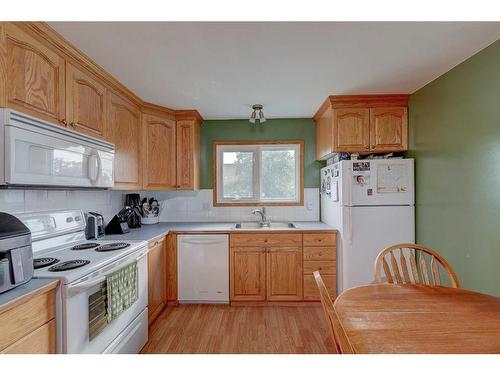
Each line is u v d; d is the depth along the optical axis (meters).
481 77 1.81
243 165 3.63
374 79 2.30
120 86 2.37
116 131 2.36
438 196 2.26
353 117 2.74
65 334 1.34
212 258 2.90
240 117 3.47
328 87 2.48
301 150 3.54
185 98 2.75
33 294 1.18
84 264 1.55
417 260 2.54
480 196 1.83
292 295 2.87
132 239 2.32
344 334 0.81
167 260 2.91
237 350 2.11
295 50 1.82
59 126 1.53
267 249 2.88
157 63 1.99
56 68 1.65
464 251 1.97
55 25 1.51
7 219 1.25
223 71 2.14
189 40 1.69
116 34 1.61
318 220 3.54
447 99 2.14
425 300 1.31
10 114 1.22
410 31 1.61
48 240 1.87
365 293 1.40
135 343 2.01
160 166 3.00
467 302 1.29
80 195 2.35
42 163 1.41
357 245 2.62
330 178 3.05
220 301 2.92
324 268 2.85
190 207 3.57
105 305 1.64
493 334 1.01
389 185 2.61
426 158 2.42
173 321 2.57
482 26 1.55
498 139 1.69
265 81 2.34
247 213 3.55
